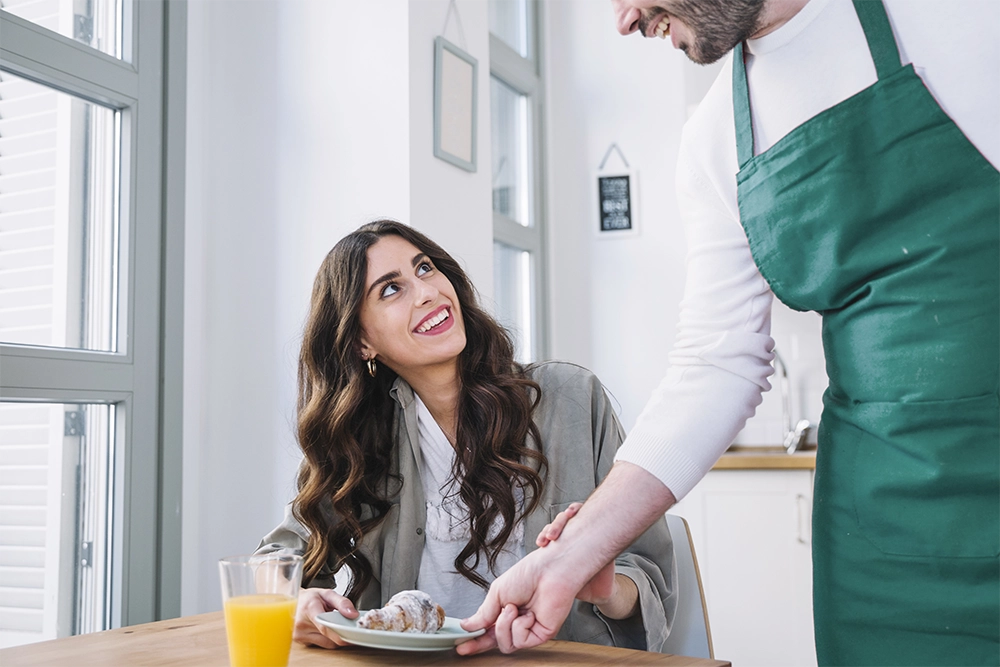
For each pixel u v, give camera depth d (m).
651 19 1.06
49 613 1.96
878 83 0.98
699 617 1.43
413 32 2.44
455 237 2.62
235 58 2.54
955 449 0.93
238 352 2.42
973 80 0.93
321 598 1.15
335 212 2.42
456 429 1.55
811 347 3.66
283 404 2.35
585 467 1.56
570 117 3.84
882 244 0.99
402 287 1.53
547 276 3.77
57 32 1.97
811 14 1.03
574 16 3.87
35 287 1.96
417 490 1.55
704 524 3.12
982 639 0.92
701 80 3.83
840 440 1.07
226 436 2.39
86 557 2.04
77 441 2.03
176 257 2.25
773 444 3.66
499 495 1.48
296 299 2.39
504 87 3.58
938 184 0.95
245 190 2.50
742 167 1.12
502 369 1.61
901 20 0.97
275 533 1.54
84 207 2.08
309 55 2.51
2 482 1.87
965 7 0.94
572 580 1.01
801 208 1.05
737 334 1.12
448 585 1.53
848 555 1.04
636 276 3.70
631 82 3.76
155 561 2.14
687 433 1.08
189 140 2.38
